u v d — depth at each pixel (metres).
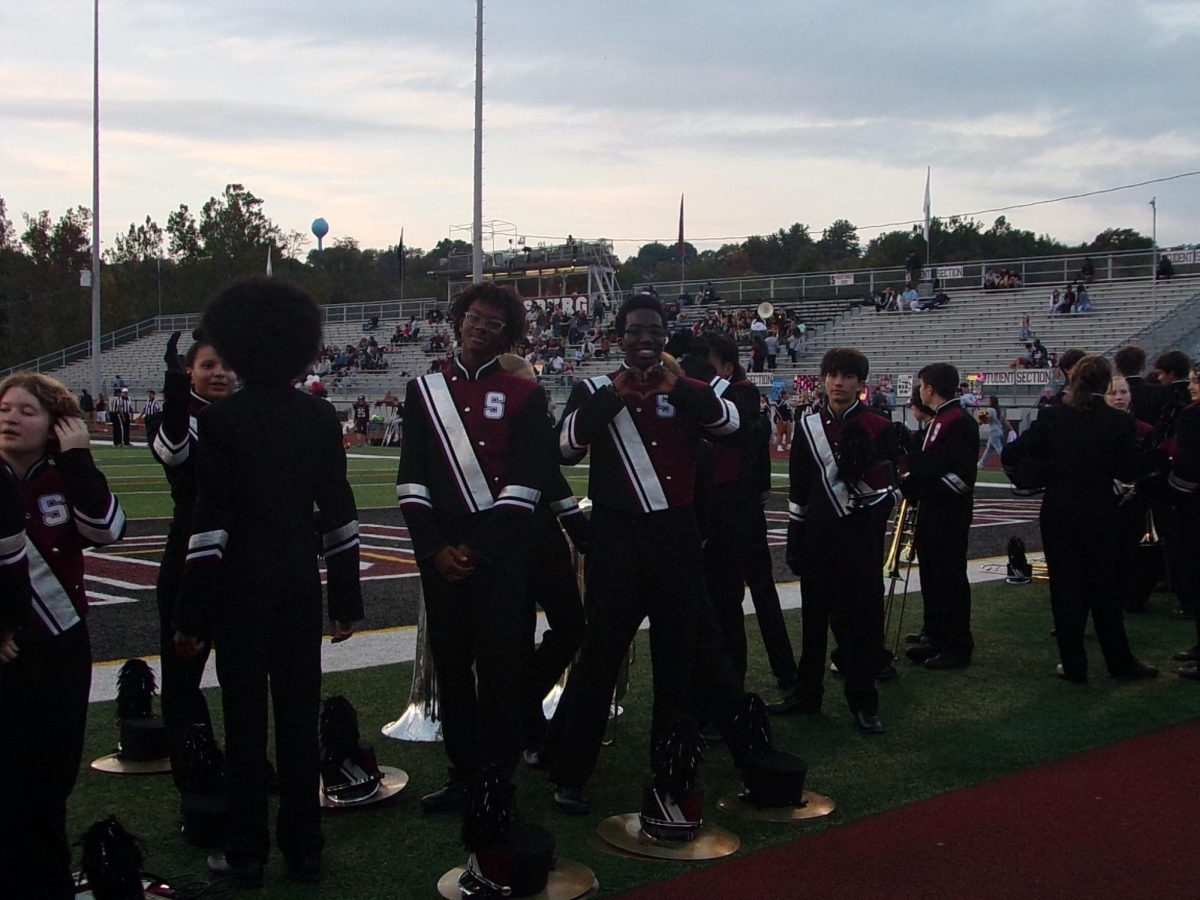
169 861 4.15
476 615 4.30
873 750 5.52
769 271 109.44
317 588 4.02
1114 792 4.92
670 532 4.61
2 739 3.39
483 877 3.85
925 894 3.92
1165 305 33.91
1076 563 6.76
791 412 31.86
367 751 4.77
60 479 3.52
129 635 7.84
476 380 4.50
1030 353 32.50
